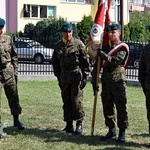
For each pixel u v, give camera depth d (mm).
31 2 38531
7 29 38281
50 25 32094
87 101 11031
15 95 7293
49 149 6348
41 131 7449
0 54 6930
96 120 8477
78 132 7242
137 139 7066
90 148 6398
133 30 40031
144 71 6523
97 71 6879
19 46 22375
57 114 9062
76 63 7113
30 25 34406
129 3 52250
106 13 7008
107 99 6766
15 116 7461
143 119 8773
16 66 7223
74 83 7121
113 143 6703
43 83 14898
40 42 20547
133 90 13695
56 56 7273
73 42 7109
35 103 10469
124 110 6629
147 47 6434
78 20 41594
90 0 42188
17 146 6488
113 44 6578
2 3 37812
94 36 6832
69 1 40875
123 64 6660
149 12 55562
